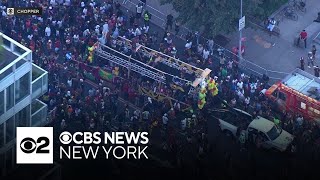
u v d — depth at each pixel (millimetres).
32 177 59875
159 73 70062
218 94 70125
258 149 67125
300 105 69688
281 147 66688
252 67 76250
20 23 74375
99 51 71562
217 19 73750
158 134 66375
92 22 75062
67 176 62125
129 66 70875
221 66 73188
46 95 66875
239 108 70000
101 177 62344
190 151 65312
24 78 57719
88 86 71312
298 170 65062
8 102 57125
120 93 70562
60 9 76188
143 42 74375
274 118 69125
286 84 71500
